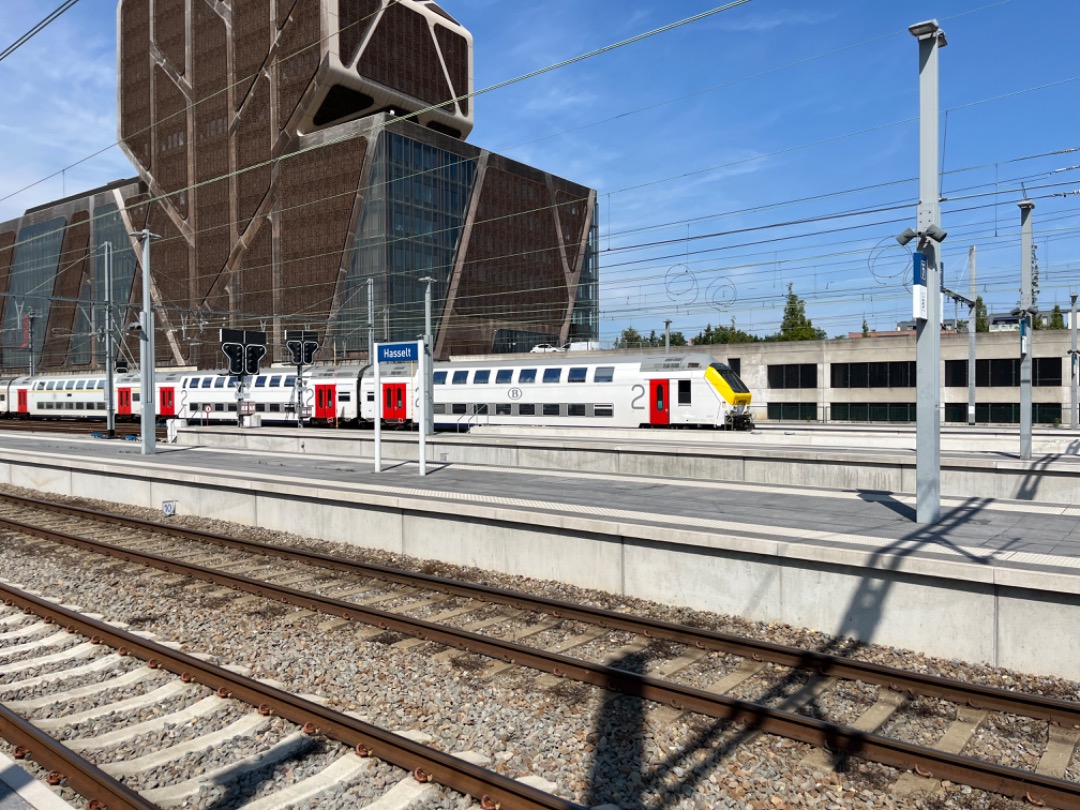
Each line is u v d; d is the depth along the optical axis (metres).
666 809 5.74
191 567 12.81
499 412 36.41
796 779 6.12
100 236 96.38
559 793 5.94
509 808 5.56
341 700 7.65
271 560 14.06
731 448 22.88
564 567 12.23
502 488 16.20
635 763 6.38
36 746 6.31
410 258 71.19
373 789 5.89
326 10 72.31
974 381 41.81
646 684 7.68
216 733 6.88
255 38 79.25
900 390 48.62
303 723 6.93
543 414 35.12
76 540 15.34
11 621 10.33
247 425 39.88
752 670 8.55
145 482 20.52
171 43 88.19
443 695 7.78
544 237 85.19
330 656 8.92
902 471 18.58
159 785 6.06
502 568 13.01
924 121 11.77
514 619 10.42
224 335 35.53
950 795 5.92
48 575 13.06
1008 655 8.62
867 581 9.52
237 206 82.00
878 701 7.67
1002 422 46.81
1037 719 7.18
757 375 53.56
